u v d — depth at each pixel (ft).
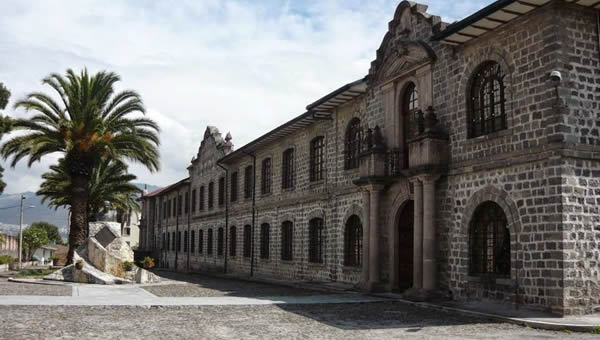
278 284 83.71
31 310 44.32
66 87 92.63
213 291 69.67
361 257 71.41
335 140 79.36
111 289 67.26
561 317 40.42
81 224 93.50
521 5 44.57
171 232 177.68
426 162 54.39
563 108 42.83
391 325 39.88
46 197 135.03
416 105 62.23
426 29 59.62
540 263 43.34
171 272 141.90
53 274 80.02
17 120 90.53
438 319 43.16
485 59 50.80
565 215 41.88
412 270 62.80
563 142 42.29
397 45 63.26
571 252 41.70
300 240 88.33
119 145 93.61
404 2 63.21
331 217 78.95
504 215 48.32
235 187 122.83
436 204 55.57
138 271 81.61
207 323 39.78
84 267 78.84
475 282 50.11
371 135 66.49
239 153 112.27
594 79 44.45
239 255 115.65
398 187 63.16
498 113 49.80
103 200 127.24
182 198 167.43
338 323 40.81
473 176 51.34
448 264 53.72
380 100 68.08
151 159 96.43
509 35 48.16
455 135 54.08
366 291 64.39
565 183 42.27
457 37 51.83
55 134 91.45
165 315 43.80
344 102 76.33
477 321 41.96
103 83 95.71
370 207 65.36
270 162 102.78
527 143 45.50
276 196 98.37
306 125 87.30
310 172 86.12
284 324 39.96
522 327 38.73
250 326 38.73
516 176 46.32
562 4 44.04
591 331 36.40
